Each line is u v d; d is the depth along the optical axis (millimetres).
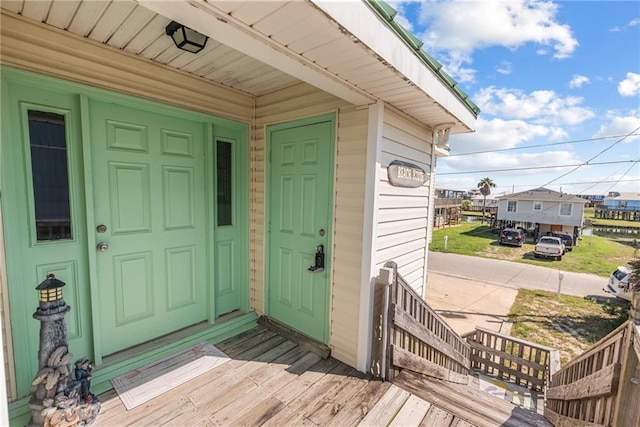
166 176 2221
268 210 2711
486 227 26812
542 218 20719
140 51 1874
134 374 1913
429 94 1895
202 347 2297
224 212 2674
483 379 4102
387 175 2193
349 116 2113
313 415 1627
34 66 1539
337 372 2055
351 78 1605
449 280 10008
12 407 1502
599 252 15766
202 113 2348
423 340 2451
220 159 2602
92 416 1491
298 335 2459
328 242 2275
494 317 6855
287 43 1232
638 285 6008
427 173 2955
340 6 1071
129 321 2084
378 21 1302
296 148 2459
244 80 2365
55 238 1709
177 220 2316
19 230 1558
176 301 2357
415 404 1766
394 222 2373
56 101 1662
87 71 1731
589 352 1959
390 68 1465
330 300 2271
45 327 1377
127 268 2047
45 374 1341
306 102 2354
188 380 1892
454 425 1604
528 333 6016
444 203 27094
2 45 1438
